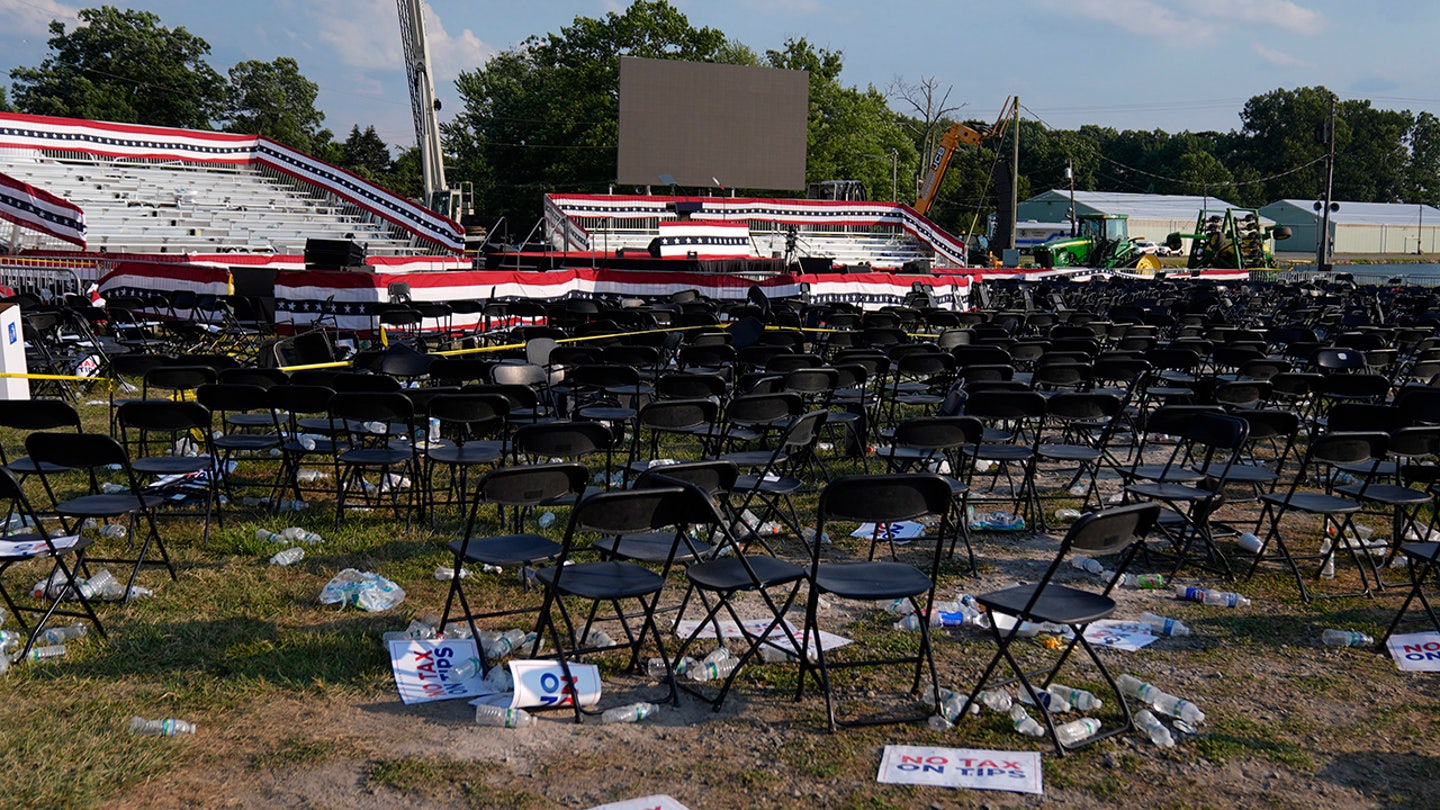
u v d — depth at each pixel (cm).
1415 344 1345
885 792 388
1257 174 10756
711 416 673
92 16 6594
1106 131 12238
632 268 2570
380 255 2859
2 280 2016
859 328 1496
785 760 410
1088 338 1134
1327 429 734
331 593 568
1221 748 422
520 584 602
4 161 2748
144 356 881
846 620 561
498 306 1554
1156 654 520
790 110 3541
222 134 3052
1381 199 10850
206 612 554
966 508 711
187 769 399
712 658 491
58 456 555
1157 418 656
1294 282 2931
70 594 560
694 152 3469
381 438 881
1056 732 425
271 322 1528
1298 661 513
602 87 4897
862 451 856
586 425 561
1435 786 396
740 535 666
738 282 2109
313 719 441
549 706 451
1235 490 866
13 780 384
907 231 3750
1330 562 640
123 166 2923
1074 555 679
